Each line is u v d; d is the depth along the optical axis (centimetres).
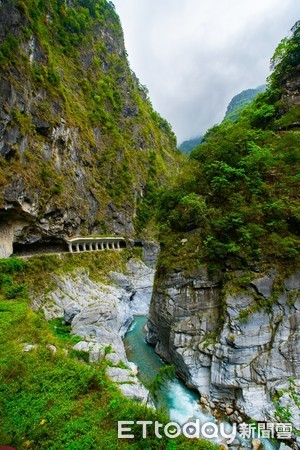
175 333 2002
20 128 3475
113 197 6188
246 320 1631
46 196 3906
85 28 7381
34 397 1152
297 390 1453
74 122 5109
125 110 8112
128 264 5728
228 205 2081
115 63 8588
